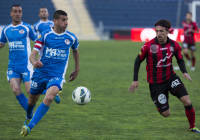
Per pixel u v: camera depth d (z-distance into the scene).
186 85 38.66
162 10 136.12
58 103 29.12
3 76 44.78
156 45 20.14
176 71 50.09
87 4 139.25
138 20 136.50
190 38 53.84
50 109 27.17
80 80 41.91
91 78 43.56
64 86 37.88
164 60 20.20
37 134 20.47
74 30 132.38
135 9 137.50
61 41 19.86
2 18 134.88
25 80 24.03
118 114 25.77
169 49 20.17
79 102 22.41
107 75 46.22
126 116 25.19
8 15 134.88
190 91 35.19
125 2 139.12
